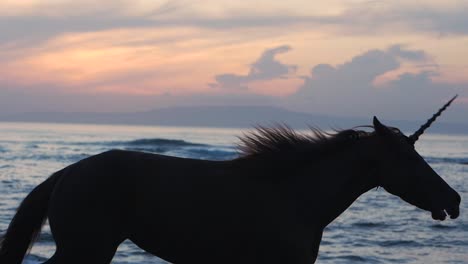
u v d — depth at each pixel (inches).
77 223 223.9
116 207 227.1
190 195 229.0
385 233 539.5
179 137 4382.4
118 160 231.9
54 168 1135.6
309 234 233.3
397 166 233.9
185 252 230.7
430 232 548.1
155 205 227.9
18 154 1544.0
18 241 236.1
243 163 236.4
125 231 230.4
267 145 236.4
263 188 233.0
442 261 431.2
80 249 223.3
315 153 236.2
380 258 436.8
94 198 225.5
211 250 229.1
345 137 237.8
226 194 229.9
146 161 233.9
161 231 228.8
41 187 237.8
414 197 234.4
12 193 718.5
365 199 806.5
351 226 574.9
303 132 251.1
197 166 235.8
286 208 231.9
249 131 241.9
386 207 721.6
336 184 236.4
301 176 236.7
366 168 237.6
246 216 228.2
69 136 3531.0
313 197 235.1
